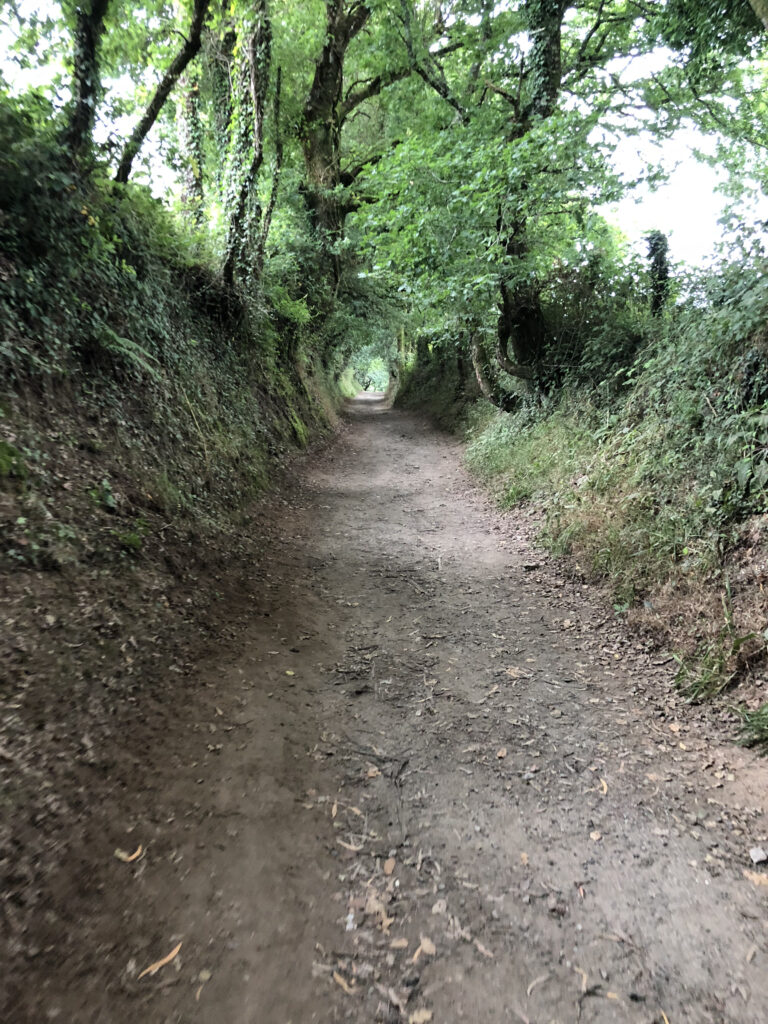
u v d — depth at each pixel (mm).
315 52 15500
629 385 8883
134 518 5184
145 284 7387
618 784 3297
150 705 3611
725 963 2256
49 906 2230
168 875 2492
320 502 9656
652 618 4961
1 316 4828
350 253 18906
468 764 3439
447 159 9344
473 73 13133
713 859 2771
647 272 9969
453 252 9664
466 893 2549
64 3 5672
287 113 15664
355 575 6441
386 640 4984
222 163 10453
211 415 8289
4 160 4961
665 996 2125
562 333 10836
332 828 2889
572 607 5656
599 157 8516
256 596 5535
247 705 3834
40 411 4914
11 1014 1833
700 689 4090
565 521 7070
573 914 2459
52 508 4344
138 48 7035
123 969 2062
